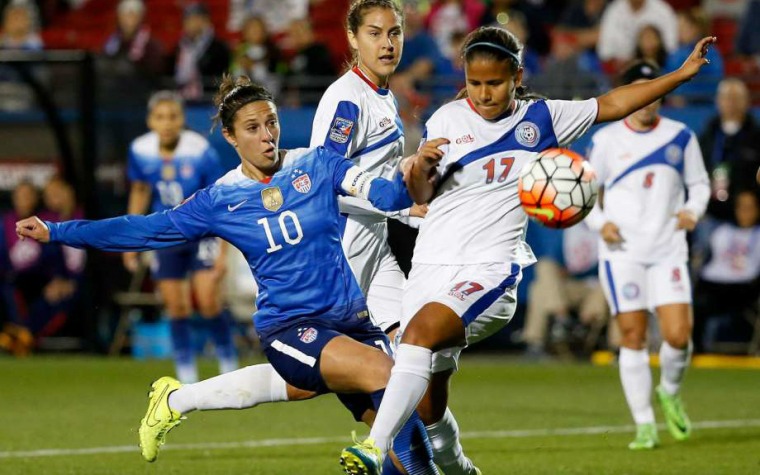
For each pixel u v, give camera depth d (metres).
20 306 64.12
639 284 34.44
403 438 22.80
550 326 61.12
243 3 82.69
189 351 48.59
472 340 23.83
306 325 22.81
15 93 68.75
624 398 46.41
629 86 24.08
